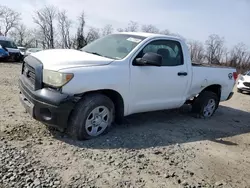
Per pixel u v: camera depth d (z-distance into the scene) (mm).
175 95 5699
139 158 3980
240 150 4871
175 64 5613
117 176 3404
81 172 3391
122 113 4871
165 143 4711
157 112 6773
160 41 5383
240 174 3889
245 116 7910
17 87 8367
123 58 4773
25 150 3777
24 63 4965
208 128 5996
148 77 5012
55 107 3998
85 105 4258
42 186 3000
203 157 4328
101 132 4625
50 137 4336
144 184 3303
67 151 3918
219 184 3510
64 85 4047
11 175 3119
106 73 4426
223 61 48469
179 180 3480
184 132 5469
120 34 5645
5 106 5828
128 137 4754
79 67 4242
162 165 3852
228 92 7125
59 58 4426
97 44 5582
